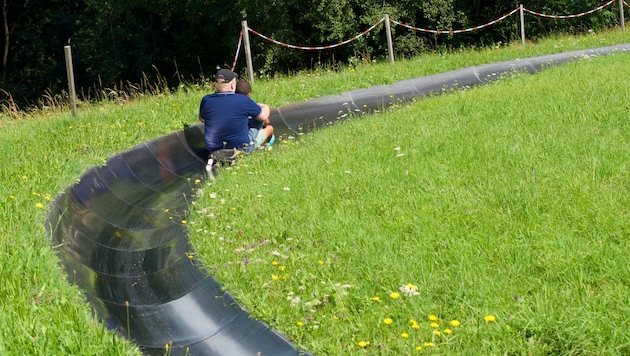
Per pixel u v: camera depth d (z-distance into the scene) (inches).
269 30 904.3
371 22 884.0
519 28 1011.9
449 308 206.7
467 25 999.6
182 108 473.7
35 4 1153.4
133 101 536.4
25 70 1162.0
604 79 445.1
